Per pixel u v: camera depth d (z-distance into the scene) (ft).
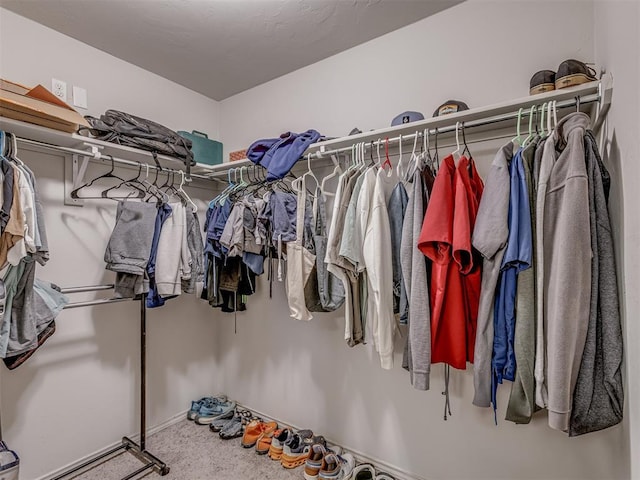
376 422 5.82
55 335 5.49
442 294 3.72
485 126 4.54
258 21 5.57
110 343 6.21
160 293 5.42
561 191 3.03
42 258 4.29
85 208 5.86
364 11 5.34
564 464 4.33
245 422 7.09
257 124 7.76
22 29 5.31
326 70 6.65
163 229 5.63
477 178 4.26
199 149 7.24
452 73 5.25
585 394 2.87
